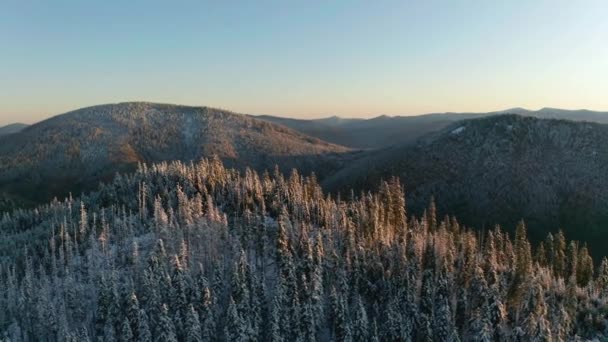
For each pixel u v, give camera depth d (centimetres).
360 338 8944
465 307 10000
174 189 14250
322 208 13125
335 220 12506
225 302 9862
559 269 13138
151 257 10181
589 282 12006
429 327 9238
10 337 10056
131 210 14075
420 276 10444
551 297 10738
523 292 10275
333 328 9394
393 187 14388
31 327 10094
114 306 9262
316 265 9981
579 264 12912
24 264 12862
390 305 9444
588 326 10469
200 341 8681
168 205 13425
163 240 11400
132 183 16000
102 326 9356
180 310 9200
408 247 11794
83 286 10769
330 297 9544
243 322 8769
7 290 11188
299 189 14250
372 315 10088
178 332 9000
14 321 10381
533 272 11300
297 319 9038
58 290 10556
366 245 11344
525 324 9500
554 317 9888
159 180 15162
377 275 10488
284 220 11512
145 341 8681
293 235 11156
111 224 13250
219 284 9875
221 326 9488
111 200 15462
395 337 9050
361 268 10475
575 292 10762
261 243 11281
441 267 10750
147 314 9194
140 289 9881
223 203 13912
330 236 11581
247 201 13350
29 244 14112
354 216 12950
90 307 10225
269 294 10019
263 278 10062
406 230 13125
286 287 9469
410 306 9494
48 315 9531
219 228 11862
